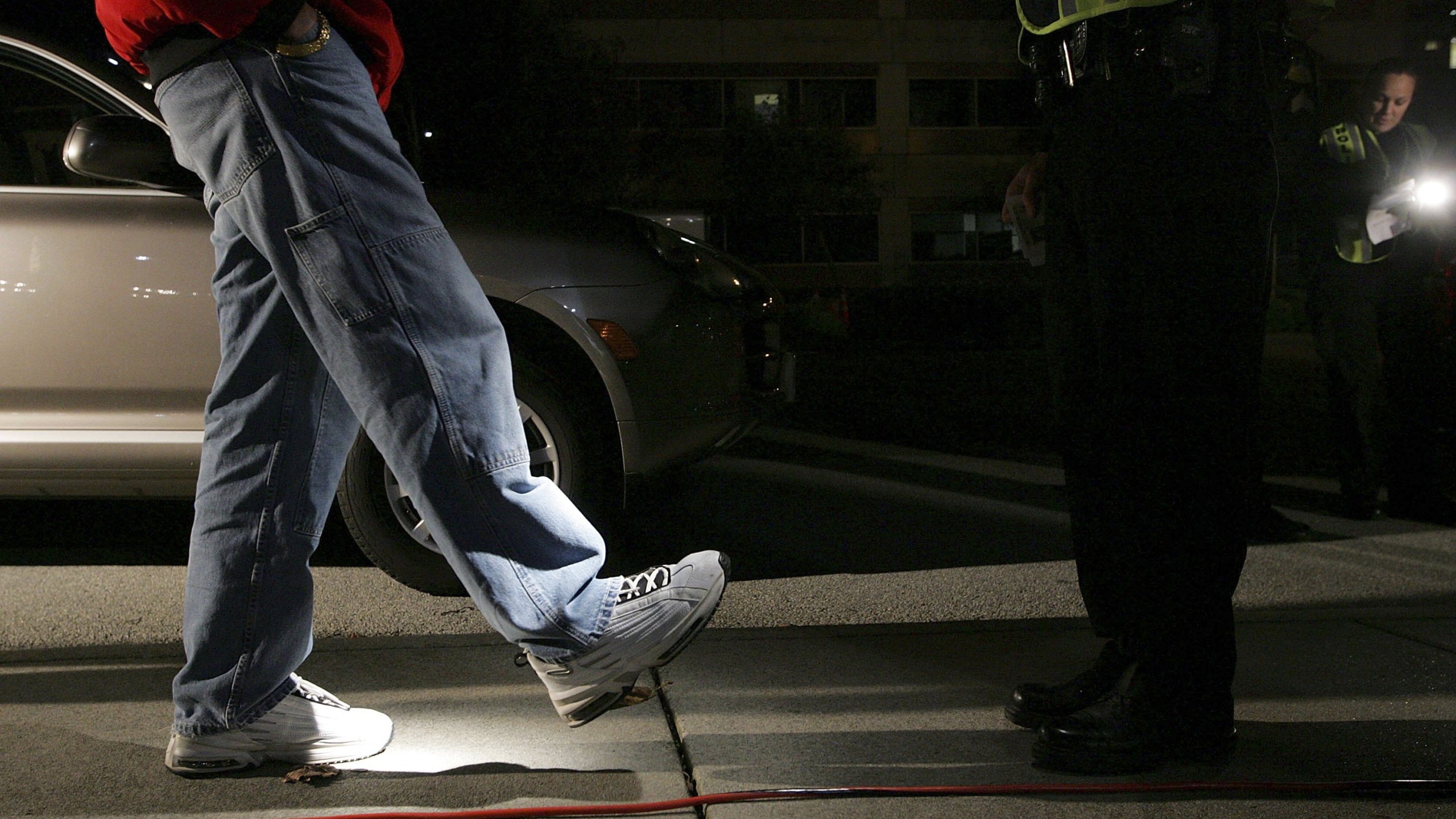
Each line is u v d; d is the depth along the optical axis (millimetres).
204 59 1818
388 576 3574
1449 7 4230
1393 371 4355
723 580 1995
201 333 3299
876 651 2805
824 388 10570
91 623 3135
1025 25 2166
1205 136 1996
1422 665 2645
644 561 3836
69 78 3451
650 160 30844
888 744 2225
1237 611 3135
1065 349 2191
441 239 1897
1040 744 2111
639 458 3428
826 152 30578
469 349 1892
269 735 2070
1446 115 4215
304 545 2041
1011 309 20078
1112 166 2027
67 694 2520
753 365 3764
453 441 1870
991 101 33500
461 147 25469
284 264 1844
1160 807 1938
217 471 2008
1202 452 2041
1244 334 2053
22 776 2080
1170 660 2062
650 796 1994
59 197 3322
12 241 3283
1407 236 4230
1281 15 2219
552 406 3373
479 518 1889
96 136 3051
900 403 9039
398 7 23562
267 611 2025
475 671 2670
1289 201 4324
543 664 1973
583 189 27484
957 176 33469
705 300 3527
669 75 32781
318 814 1923
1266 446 6312
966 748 2203
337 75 1836
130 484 3379
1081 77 2070
